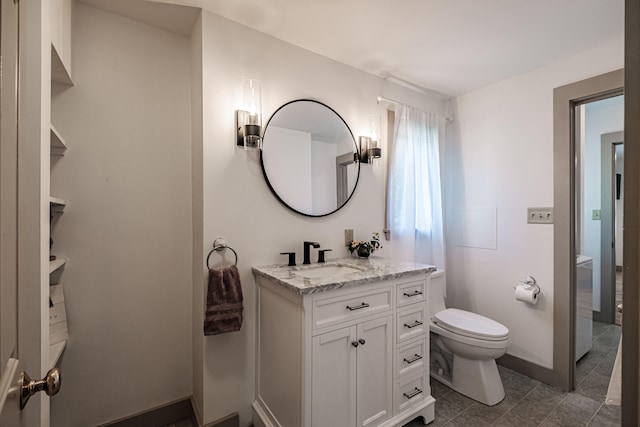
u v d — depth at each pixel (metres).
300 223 1.92
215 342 1.60
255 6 1.55
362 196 2.21
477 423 1.71
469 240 2.58
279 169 1.82
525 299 2.13
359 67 2.17
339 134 2.08
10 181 0.51
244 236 1.71
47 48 0.93
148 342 1.68
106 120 1.58
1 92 0.45
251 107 1.65
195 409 1.68
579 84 1.98
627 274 0.58
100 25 1.57
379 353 1.55
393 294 1.60
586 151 3.37
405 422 1.61
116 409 1.59
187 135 1.80
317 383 1.33
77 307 1.50
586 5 1.54
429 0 1.51
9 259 0.50
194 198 1.75
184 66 1.80
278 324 1.50
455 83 2.43
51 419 1.44
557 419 1.73
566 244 2.03
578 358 2.34
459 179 2.66
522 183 2.26
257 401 1.69
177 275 1.76
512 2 1.52
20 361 0.57
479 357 1.87
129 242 1.63
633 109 0.57
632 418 0.57
